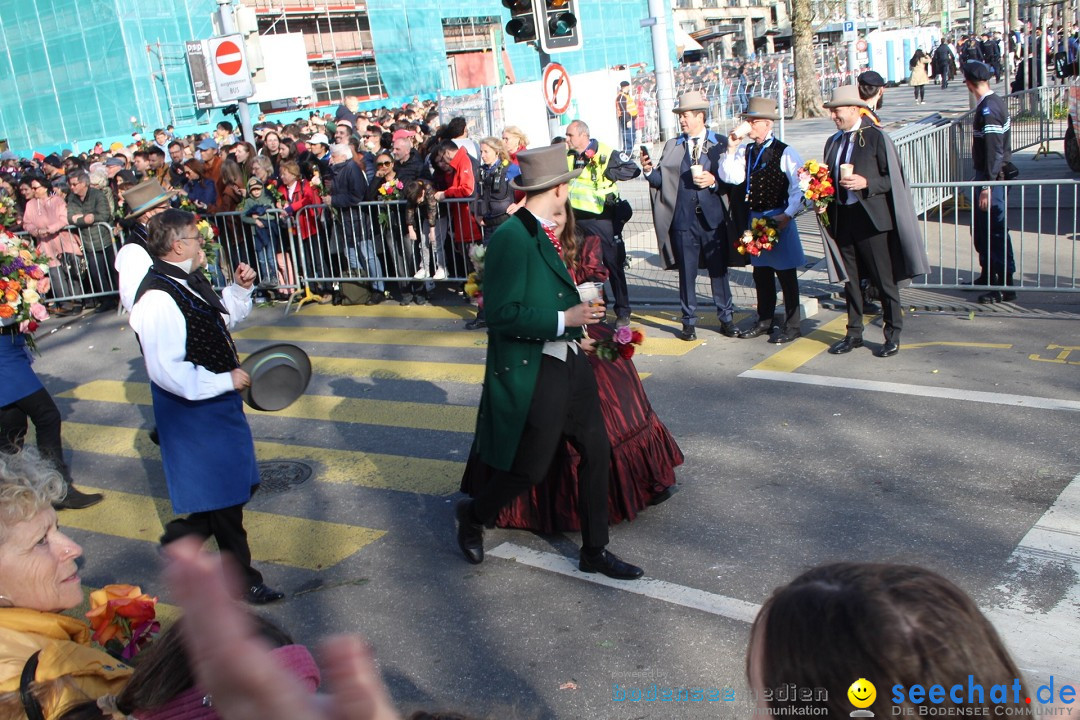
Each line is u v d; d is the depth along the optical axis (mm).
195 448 4375
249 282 4824
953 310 8438
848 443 5863
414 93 40562
